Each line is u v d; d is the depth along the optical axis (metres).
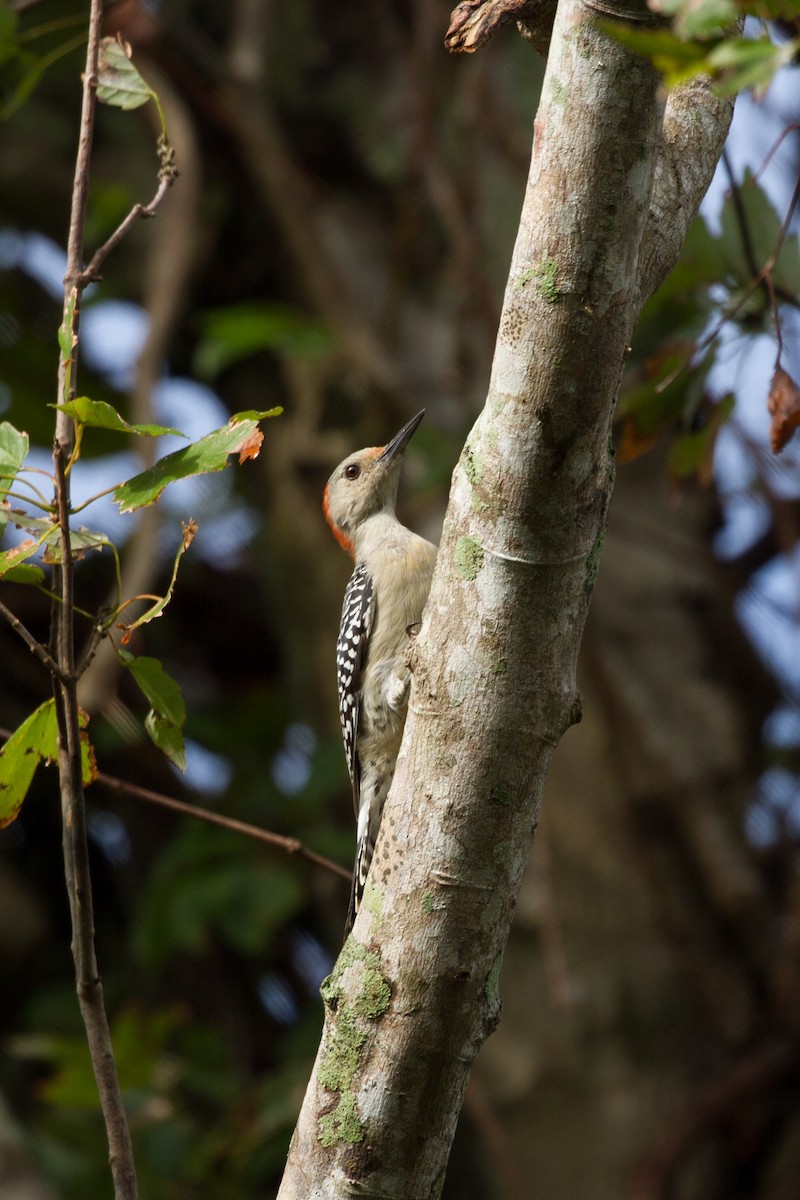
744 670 13.09
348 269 13.63
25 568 4.97
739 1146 11.30
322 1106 5.03
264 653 16.64
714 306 7.75
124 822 14.66
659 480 13.72
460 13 5.55
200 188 12.71
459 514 4.82
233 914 12.48
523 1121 11.45
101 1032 5.22
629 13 4.27
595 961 11.66
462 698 4.80
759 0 3.45
